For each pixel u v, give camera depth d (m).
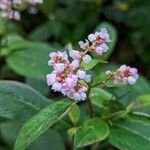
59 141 0.49
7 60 0.61
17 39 0.65
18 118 0.42
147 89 0.57
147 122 0.42
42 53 0.62
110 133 0.40
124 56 0.94
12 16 0.62
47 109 0.38
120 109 0.42
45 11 0.88
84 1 0.91
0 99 0.43
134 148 0.39
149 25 0.91
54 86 0.34
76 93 0.35
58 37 0.88
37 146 0.48
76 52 0.36
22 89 0.44
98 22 0.92
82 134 0.38
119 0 0.93
